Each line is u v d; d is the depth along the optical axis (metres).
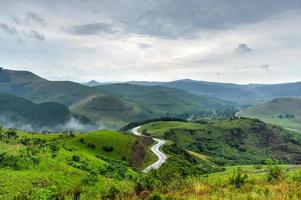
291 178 48.91
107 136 166.00
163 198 33.62
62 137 169.25
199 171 151.12
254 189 37.81
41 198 41.97
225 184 43.59
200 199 33.09
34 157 70.94
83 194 40.31
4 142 99.69
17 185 54.97
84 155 106.00
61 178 65.56
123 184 43.53
